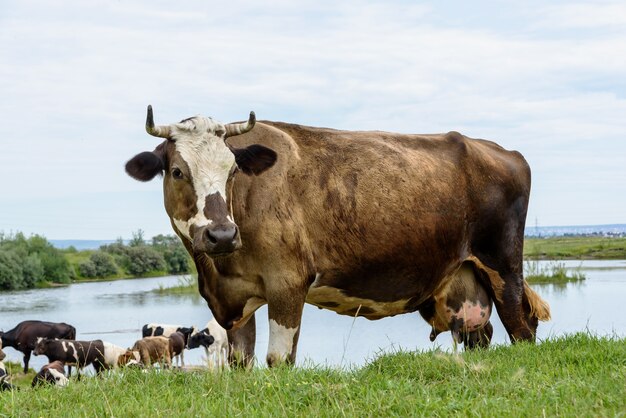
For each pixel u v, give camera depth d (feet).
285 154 24.89
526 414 16.07
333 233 25.00
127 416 17.76
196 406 18.07
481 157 29.58
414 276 26.96
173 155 22.98
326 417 16.63
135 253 313.53
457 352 24.14
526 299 30.37
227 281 24.41
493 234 29.43
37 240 268.21
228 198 22.77
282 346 23.85
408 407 17.11
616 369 20.83
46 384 22.80
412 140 28.50
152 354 53.93
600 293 106.32
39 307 140.67
